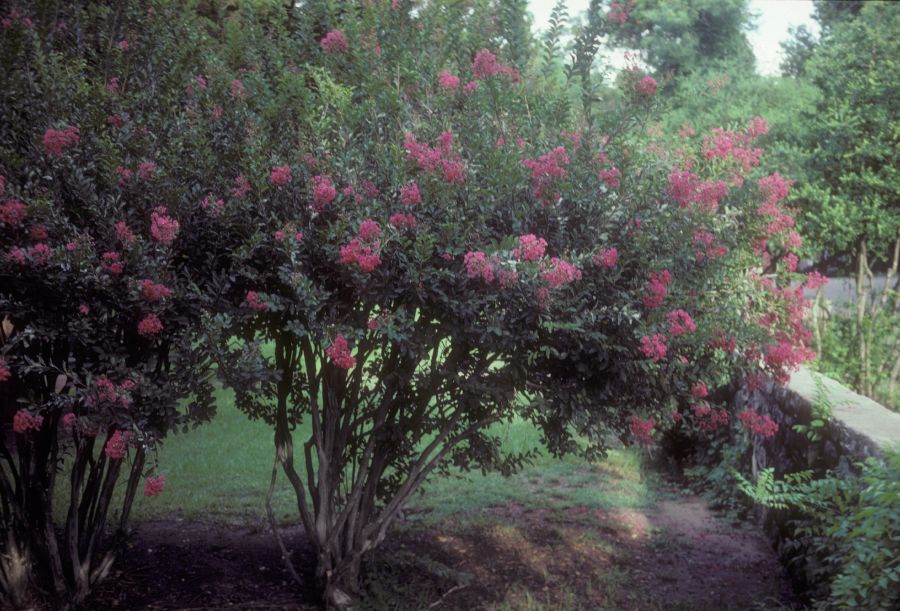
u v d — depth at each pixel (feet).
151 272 12.63
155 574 17.15
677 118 36.52
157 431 13.20
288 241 12.86
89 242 12.70
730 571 17.95
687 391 15.85
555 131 15.23
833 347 27.78
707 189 15.23
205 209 13.61
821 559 15.30
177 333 13.58
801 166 28.27
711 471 23.16
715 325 15.40
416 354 13.91
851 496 13.25
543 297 12.81
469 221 13.74
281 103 14.34
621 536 19.90
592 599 16.44
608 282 14.07
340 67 15.89
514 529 19.85
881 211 26.96
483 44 16.60
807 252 27.68
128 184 13.41
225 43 17.48
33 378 14.48
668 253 14.58
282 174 13.24
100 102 14.08
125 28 16.34
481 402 16.26
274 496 22.50
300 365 17.31
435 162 13.30
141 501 21.61
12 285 13.14
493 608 15.94
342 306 14.07
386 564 17.34
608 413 15.60
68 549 15.51
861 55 28.73
